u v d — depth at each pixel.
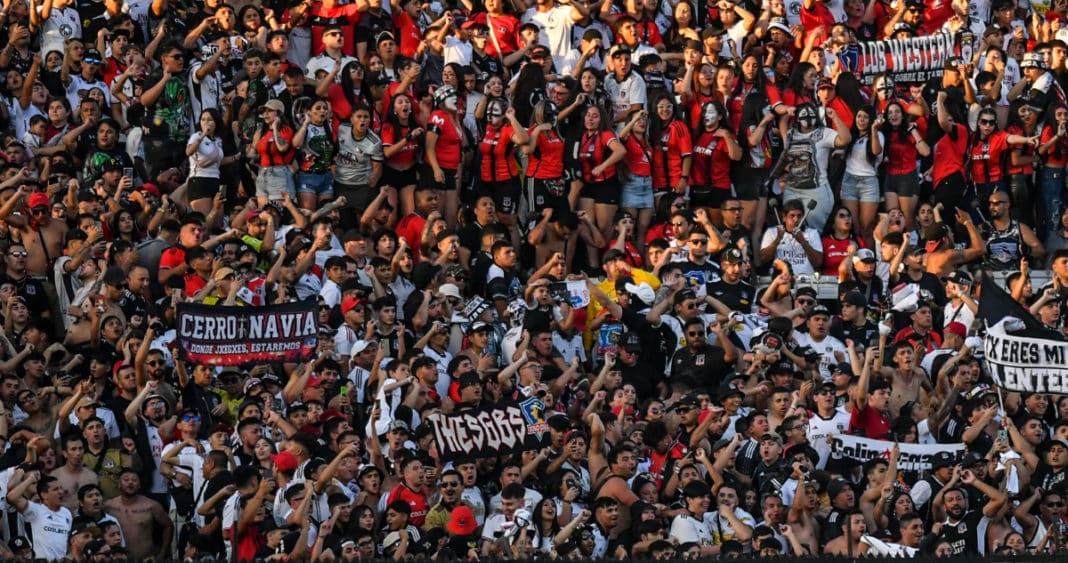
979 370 54.31
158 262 55.22
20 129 60.59
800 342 55.72
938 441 53.41
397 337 53.31
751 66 62.00
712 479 49.00
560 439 49.19
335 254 56.16
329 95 60.25
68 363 51.59
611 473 48.44
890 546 47.12
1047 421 53.47
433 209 58.88
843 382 53.09
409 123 60.09
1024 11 72.00
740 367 54.62
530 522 46.00
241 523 45.38
